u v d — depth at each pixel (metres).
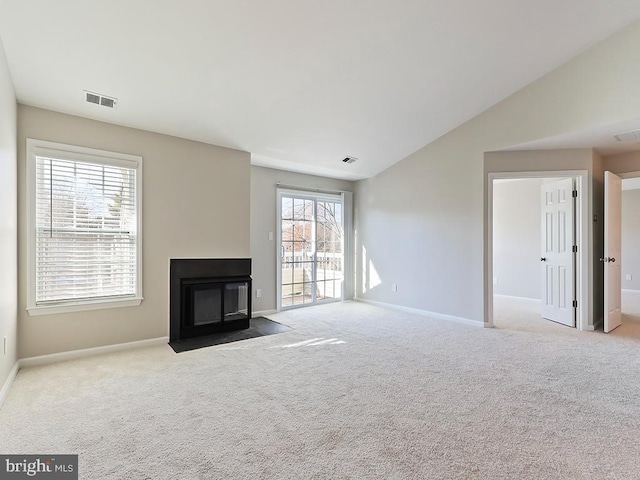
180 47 2.66
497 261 7.11
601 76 3.36
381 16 2.67
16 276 2.89
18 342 2.97
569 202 4.48
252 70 3.03
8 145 2.59
